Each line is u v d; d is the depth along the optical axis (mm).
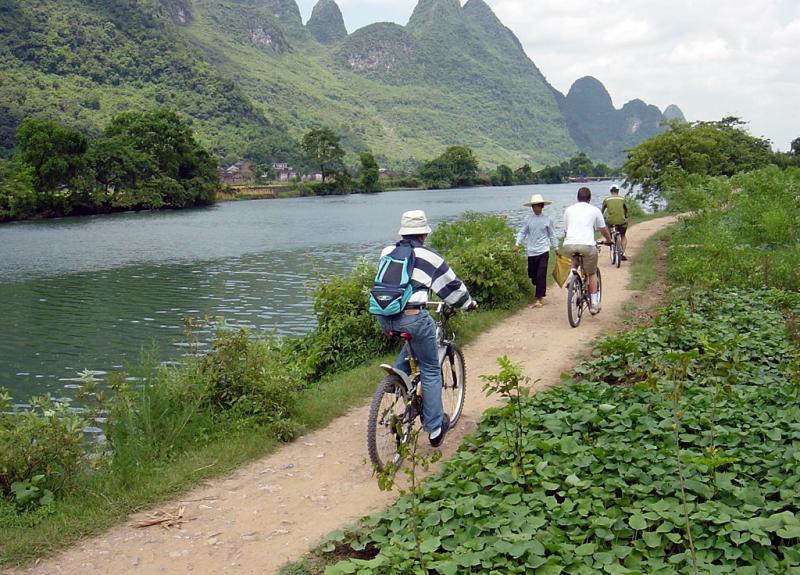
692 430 5836
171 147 96250
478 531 4430
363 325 10242
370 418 5660
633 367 7758
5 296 25422
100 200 81938
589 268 11141
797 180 29969
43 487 5461
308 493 5562
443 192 142125
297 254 37125
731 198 25719
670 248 19719
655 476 5035
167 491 5586
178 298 24172
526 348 9883
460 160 174000
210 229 56156
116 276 30141
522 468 5129
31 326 19953
